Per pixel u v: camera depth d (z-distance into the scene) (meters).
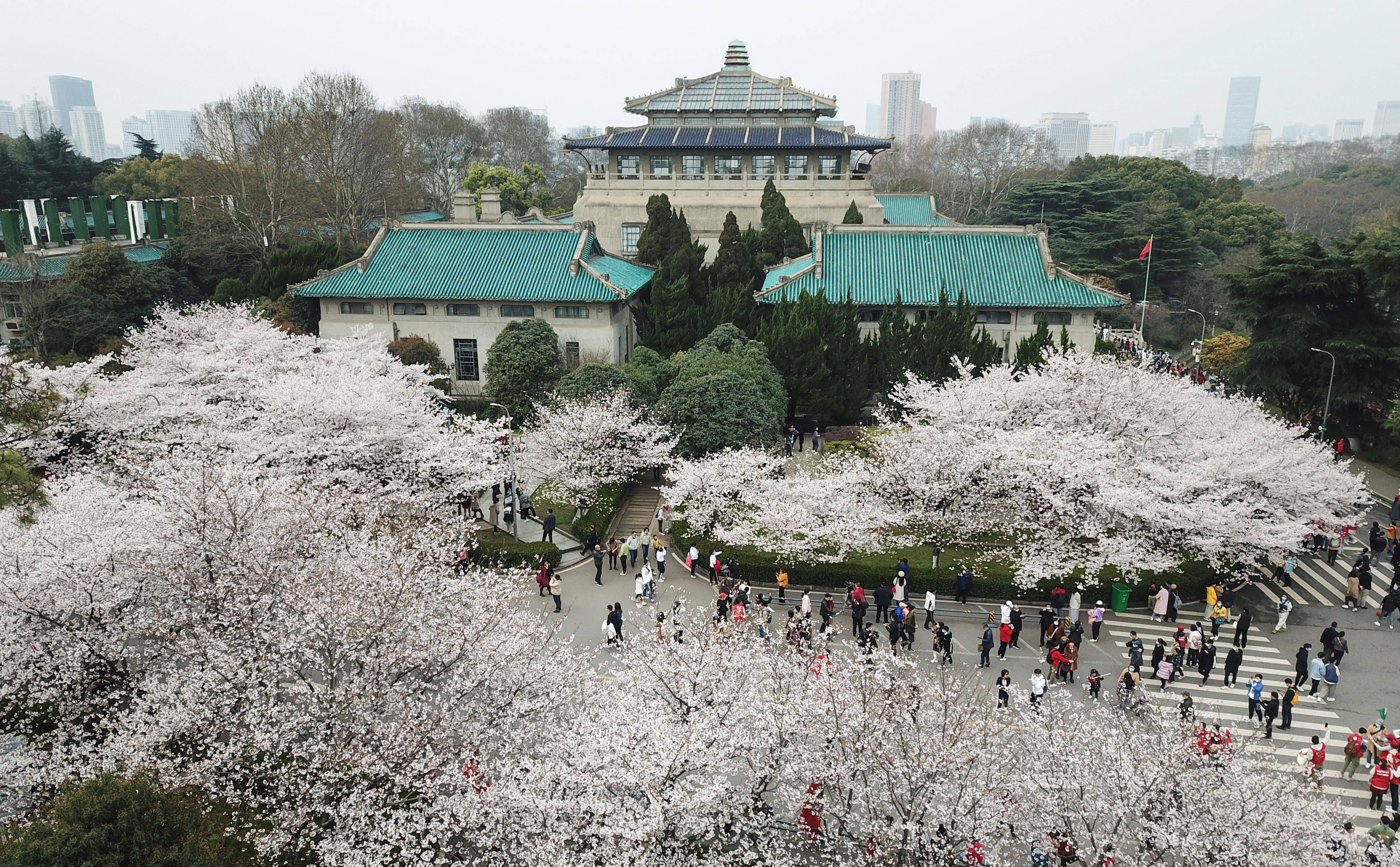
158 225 90.31
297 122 84.75
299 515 30.39
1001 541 42.91
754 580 39.12
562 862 19.42
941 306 56.78
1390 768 25.02
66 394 41.03
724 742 23.00
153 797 18.28
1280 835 20.03
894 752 22.98
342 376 44.09
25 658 25.53
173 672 24.95
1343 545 43.81
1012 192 120.88
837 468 43.25
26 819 21.20
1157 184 128.12
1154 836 20.98
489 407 58.69
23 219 78.19
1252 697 29.08
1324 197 162.12
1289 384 57.88
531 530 43.94
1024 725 24.08
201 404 43.22
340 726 22.53
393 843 20.86
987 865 21.45
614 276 65.75
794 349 56.75
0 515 28.78
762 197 88.00
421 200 118.38
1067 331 60.78
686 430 47.28
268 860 21.11
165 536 28.12
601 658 32.62
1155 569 35.72
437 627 25.44
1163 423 41.94
